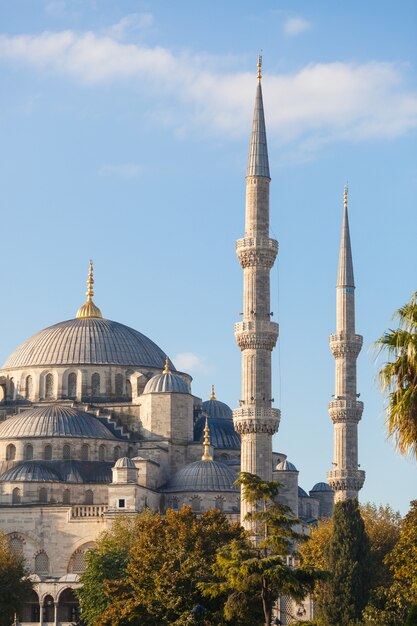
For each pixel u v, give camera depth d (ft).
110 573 550.36
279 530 393.50
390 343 282.56
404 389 281.33
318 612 522.47
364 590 521.24
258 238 572.51
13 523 652.07
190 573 426.92
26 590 561.84
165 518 470.80
